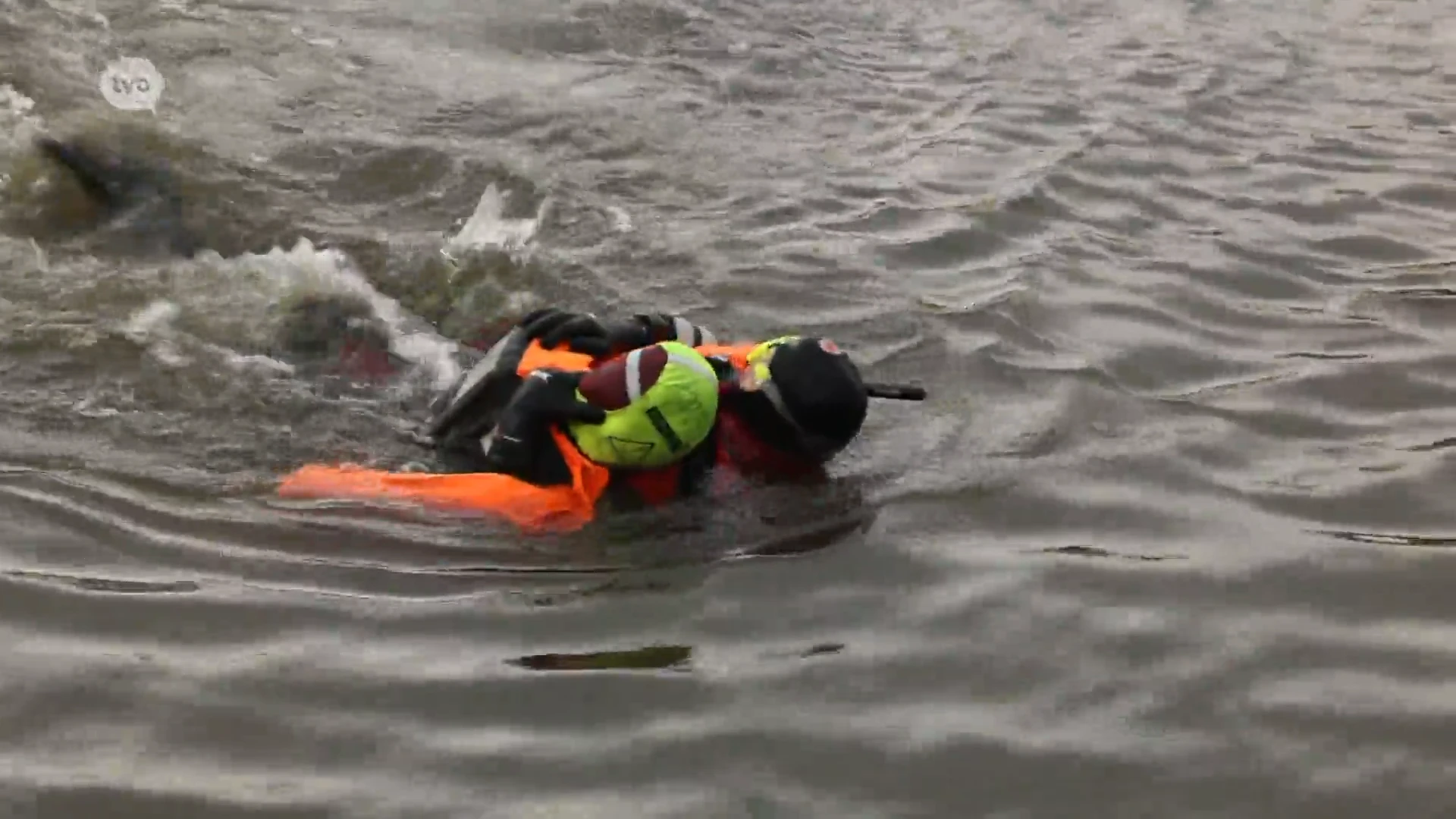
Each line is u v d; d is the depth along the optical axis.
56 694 3.25
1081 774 3.23
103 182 6.16
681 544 4.12
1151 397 5.21
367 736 3.20
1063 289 6.14
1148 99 9.12
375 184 6.77
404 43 8.88
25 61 7.39
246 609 3.64
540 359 4.46
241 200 6.30
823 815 3.05
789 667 3.55
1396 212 7.41
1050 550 4.16
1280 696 3.53
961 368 5.34
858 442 4.74
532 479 4.23
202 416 4.62
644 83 8.70
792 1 10.91
